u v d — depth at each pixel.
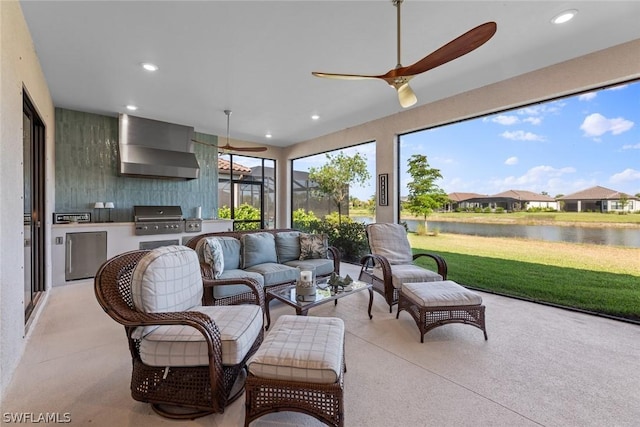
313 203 7.01
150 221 5.08
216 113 4.87
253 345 1.90
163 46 2.84
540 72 3.34
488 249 4.27
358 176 5.94
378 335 2.62
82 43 2.78
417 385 1.87
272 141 6.99
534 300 3.58
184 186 5.98
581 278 3.44
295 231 4.51
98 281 1.65
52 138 4.32
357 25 2.52
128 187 5.31
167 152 5.33
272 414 1.61
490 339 2.53
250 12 2.34
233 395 1.74
